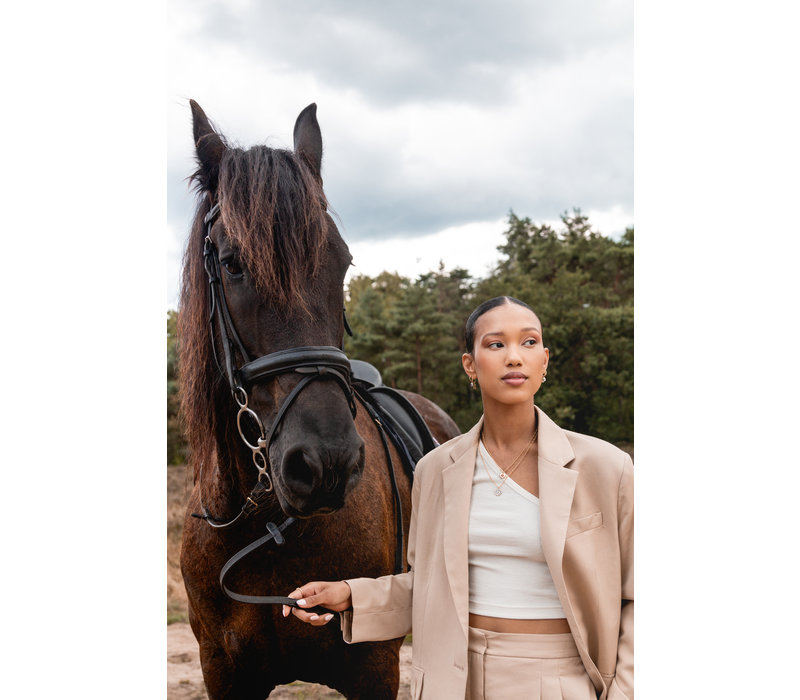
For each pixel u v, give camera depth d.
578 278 21.48
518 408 1.38
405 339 21.12
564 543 1.26
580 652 1.26
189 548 1.96
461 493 1.39
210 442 1.76
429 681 1.35
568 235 26.48
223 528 1.80
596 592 1.27
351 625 1.50
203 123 1.83
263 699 1.99
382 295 25.23
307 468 1.39
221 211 1.56
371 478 2.02
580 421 18.31
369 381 2.94
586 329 18.36
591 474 1.33
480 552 1.35
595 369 18.16
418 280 23.30
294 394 1.44
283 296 1.49
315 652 1.84
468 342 1.43
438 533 1.43
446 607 1.37
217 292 1.64
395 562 2.07
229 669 1.95
